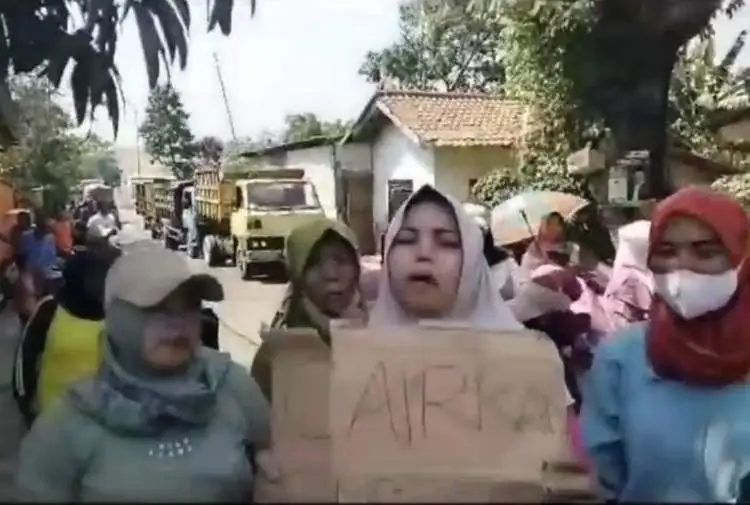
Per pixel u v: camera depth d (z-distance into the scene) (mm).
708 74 7410
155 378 2623
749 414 2699
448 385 2428
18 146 5676
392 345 2453
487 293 3070
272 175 14688
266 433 2582
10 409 3334
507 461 2344
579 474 2377
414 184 10570
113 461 2512
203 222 14578
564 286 3914
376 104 12688
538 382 2439
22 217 5680
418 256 2975
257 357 2865
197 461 2539
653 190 5926
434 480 2230
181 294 2609
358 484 2225
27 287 4645
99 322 3346
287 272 3662
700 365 2699
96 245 3680
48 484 2531
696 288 2701
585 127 6285
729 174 6891
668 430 2701
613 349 2893
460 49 11727
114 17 3521
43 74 3674
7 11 3502
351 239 3590
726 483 2650
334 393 2426
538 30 5371
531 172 7988
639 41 4949
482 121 11609
